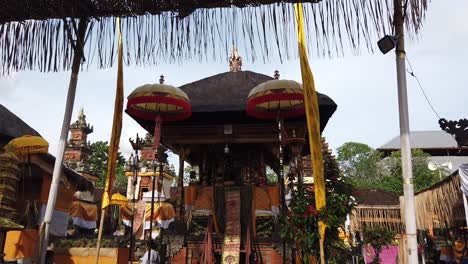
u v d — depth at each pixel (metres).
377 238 13.52
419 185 29.67
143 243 17.30
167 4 3.37
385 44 3.79
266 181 12.27
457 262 14.32
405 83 3.80
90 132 27.28
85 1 3.44
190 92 12.16
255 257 10.30
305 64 5.38
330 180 8.12
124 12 3.50
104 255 13.36
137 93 9.25
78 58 4.21
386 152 49.84
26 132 8.62
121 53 5.64
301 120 10.91
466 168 8.38
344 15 3.20
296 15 3.30
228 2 3.27
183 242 10.91
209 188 11.34
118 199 17.42
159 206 18.89
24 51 3.65
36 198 8.97
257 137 11.38
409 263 3.63
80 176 10.42
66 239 14.11
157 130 9.93
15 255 6.08
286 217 6.93
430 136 54.72
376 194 18.86
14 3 3.37
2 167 4.32
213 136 11.53
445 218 10.33
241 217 10.80
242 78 12.92
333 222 6.07
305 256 6.49
